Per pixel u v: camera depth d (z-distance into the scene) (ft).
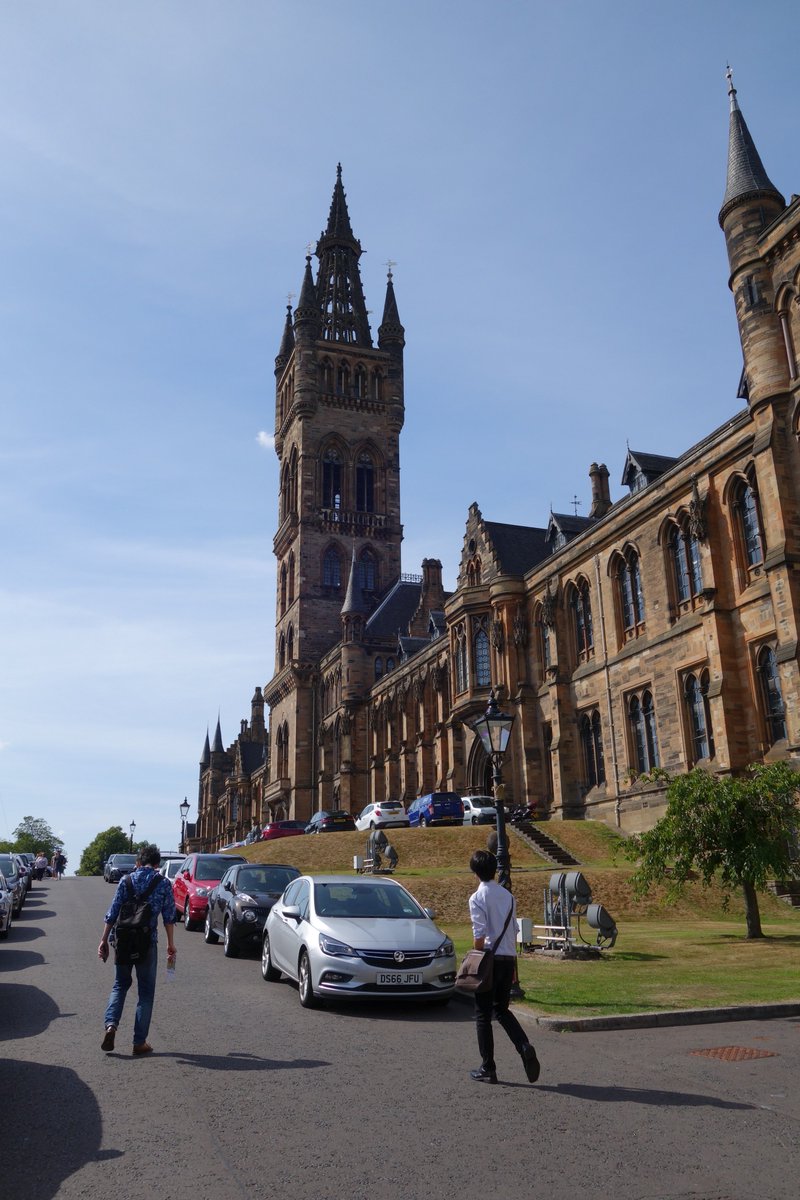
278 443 349.41
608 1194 20.24
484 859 31.04
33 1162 22.18
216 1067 31.60
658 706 130.72
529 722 163.84
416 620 270.67
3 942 71.77
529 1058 28.32
